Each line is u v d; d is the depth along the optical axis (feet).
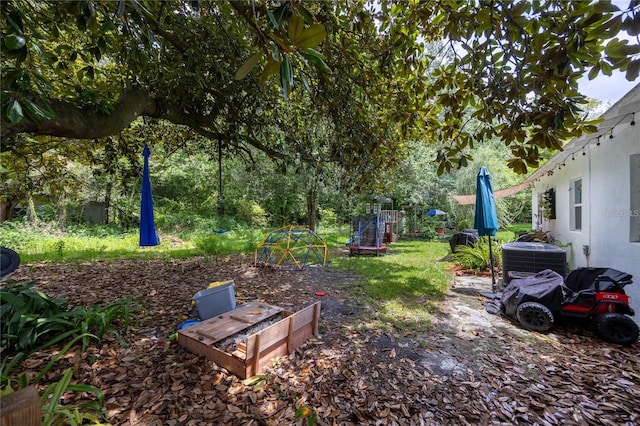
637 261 11.21
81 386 6.43
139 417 6.52
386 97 10.55
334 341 10.30
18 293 9.52
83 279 18.39
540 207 26.91
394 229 42.78
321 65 3.71
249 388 7.59
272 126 14.76
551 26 5.24
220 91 11.89
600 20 4.41
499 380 8.17
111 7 6.48
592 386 7.91
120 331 10.53
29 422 2.26
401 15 7.80
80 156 18.37
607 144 13.35
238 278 19.54
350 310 13.51
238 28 10.24
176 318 12.10
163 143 20.47
